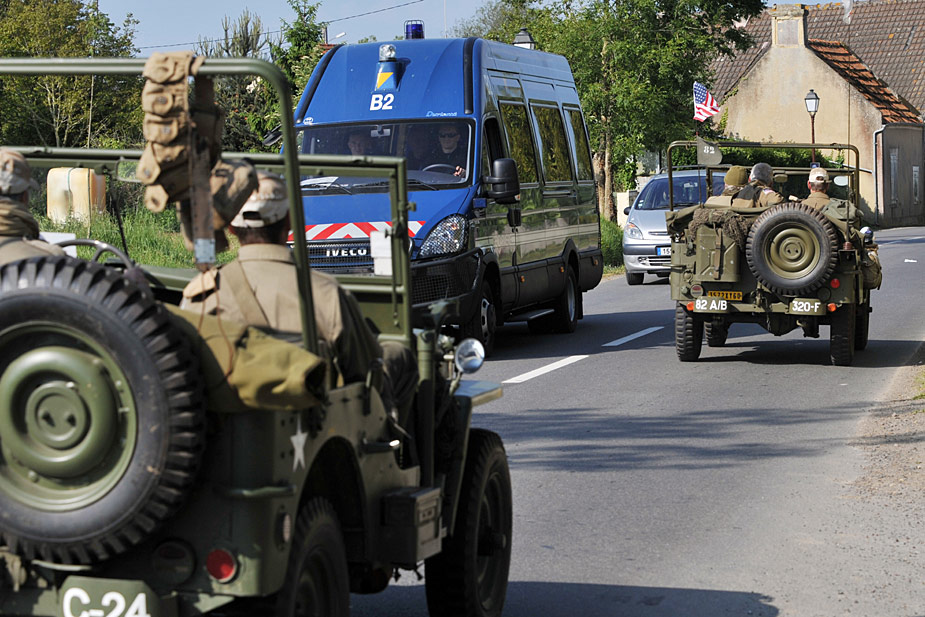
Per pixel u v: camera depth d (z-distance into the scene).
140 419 4.51
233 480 4.68
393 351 6.41
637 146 48.03
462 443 6.74
